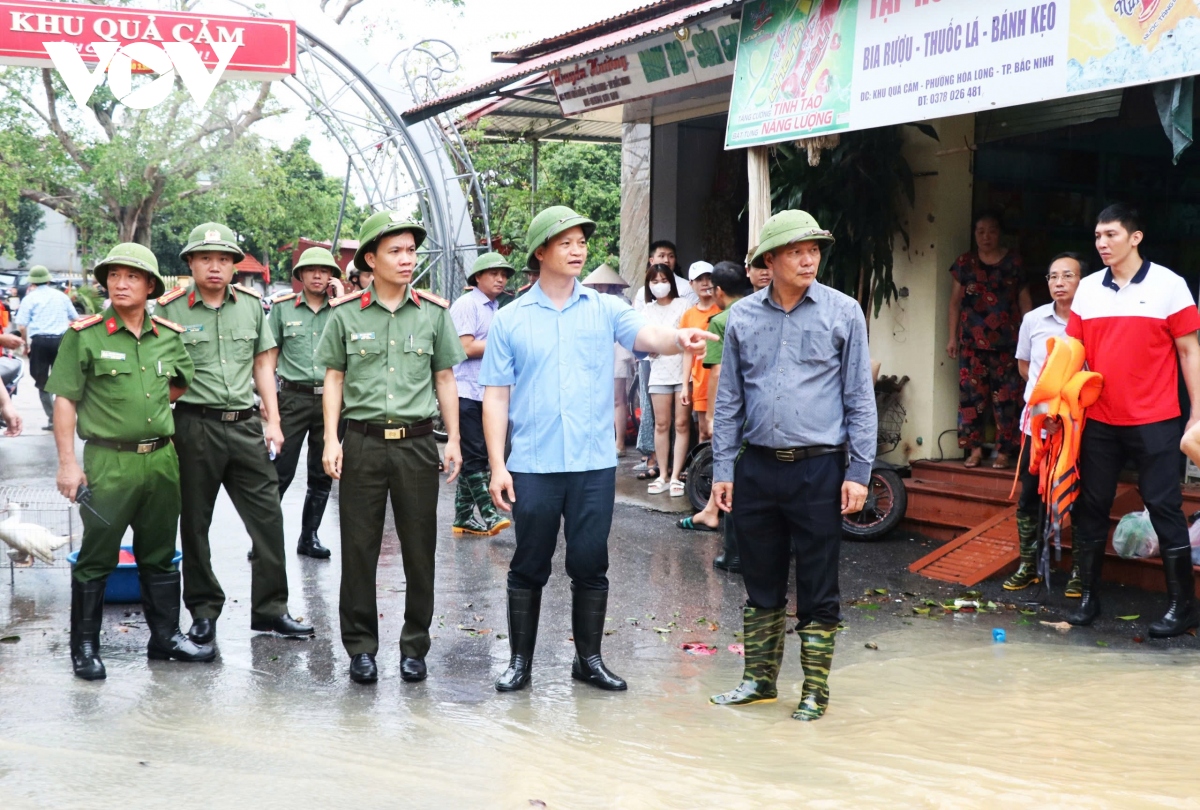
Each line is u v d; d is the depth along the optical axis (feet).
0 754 12.31
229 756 12.42
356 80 45.75
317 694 15.17
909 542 24.61
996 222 25.38
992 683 15.51
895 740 13.03
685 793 11.25
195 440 17.29
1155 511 18.07
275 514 18.16
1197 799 10.88
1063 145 28.27
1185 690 15.10
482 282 25.75
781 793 11.21
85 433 15.74
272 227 104.88
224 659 16.85
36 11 35.53
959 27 19.83
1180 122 16.66
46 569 22.18
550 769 12.07
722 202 41.04
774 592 14.88
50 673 15.89
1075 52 17.84
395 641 17.90
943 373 27.09
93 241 87.66
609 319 15.42
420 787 11.46
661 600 20.40
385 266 15.92
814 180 26.23
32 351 43.09
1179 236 29.19
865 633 18.29
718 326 23.95
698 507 27.20
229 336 17.72
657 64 30.37
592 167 62.08
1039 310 20.71
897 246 27.61
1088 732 13.28
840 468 14.35
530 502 15.15
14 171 80.84
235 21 37.78
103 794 11.15
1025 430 20.68
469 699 14.99
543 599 20.43
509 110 44.04
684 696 15.17
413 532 15.96
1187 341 17.83
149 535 16.42
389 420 15.79
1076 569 20.53
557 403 15.06
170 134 81.56
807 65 23.41
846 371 14.29
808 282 14.12
